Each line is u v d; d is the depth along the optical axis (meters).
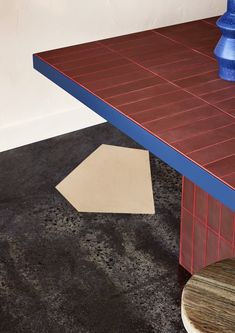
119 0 3.93
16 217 3.19
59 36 3.84
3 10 3.59
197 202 2.53
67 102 3.98
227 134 1.75
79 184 3.46
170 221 3.13
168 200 3.30
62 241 3.00
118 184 3.45
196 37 2.56
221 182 1.53
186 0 4.18
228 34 2.02
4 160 3.74
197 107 1.92
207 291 1.68
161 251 2.91
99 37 3.98
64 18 3.80
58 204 3.29
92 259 2.87
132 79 2.16
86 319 2.52
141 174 3.54
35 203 3.30
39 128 3.95
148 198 3.32
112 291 2.67
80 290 2.68
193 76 2.16
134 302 2.60
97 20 3.92
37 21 3.71
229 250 2.41
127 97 2.02
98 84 2.13
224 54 2.05
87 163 3.67
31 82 3.83
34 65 2.46
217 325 1.57
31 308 2.58
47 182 3.49
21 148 3.88
